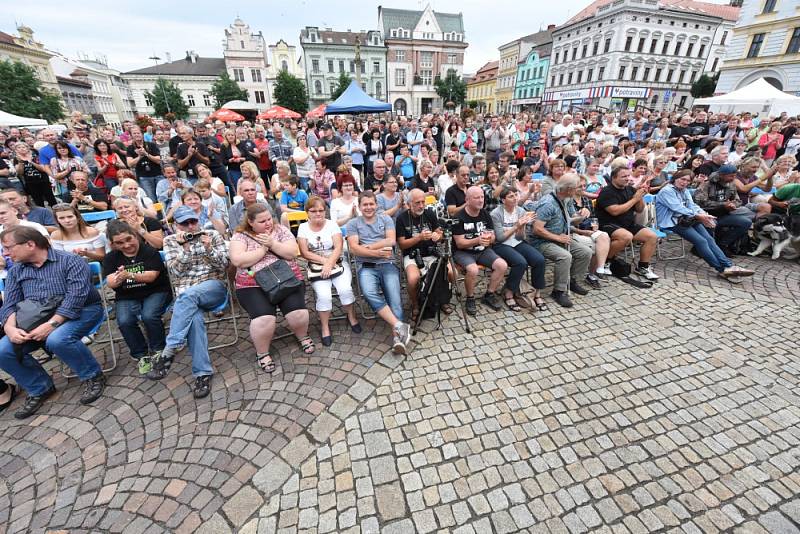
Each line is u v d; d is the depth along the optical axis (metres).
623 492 2.10
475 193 3.75
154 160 7.44
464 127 13.12
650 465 2.26
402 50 52.38
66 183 6.90
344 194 4.77
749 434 2.47
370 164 10.27
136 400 2.86
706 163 6.38
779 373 3.04
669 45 35.16
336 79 50.50
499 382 2.98
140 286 3.16
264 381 3.01
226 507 2.05
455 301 4.30
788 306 4.05
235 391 2.91
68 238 3.63
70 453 2.41
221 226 4.68
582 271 4.36
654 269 5.05
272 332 3.12
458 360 3.26
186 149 7.55
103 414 2.73
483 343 3.51
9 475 2.28
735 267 4.66
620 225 4.69
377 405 2.76
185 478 2.21
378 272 3.67
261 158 8.55
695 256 5.44
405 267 3.82
